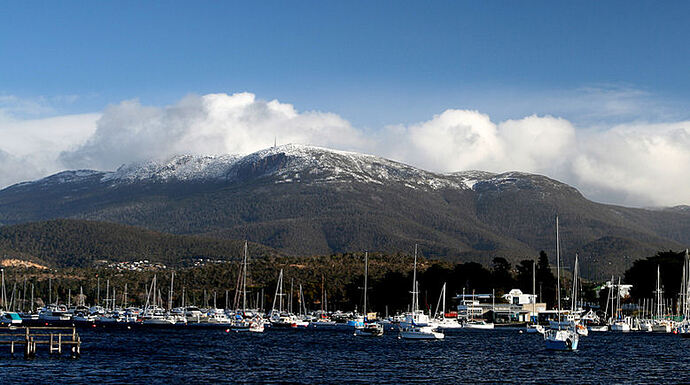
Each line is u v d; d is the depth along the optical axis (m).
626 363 136.38
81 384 101.75
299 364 128.38
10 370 110.62
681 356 151.38
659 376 118.31
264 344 171.12
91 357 131.88
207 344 169.12
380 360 136.75
